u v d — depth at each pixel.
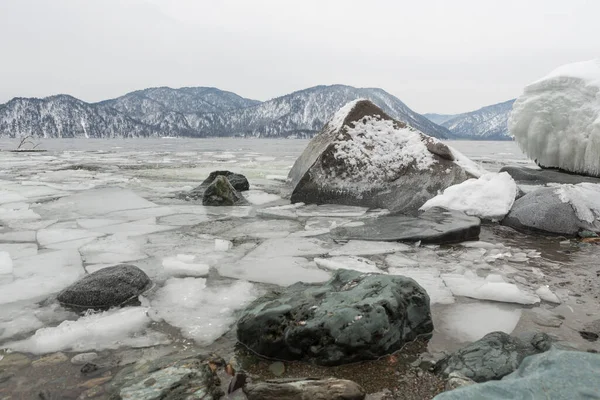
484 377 2.06
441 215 5.87
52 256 4.42
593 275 3.82
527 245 4.90
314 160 7.92
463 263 4.20
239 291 3.44
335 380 2.04
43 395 2.02
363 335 2.34
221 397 2.01
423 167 7.35
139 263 4.19
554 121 9.04
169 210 7.06
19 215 6.57
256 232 5.55
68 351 2.48
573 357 2.02
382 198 7.25
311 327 2.36
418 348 2.52
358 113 8.16
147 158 20.52
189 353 2.45
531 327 2.75
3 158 19.48
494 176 6.55
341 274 3.22
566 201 5.53
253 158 21.06
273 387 2.00
